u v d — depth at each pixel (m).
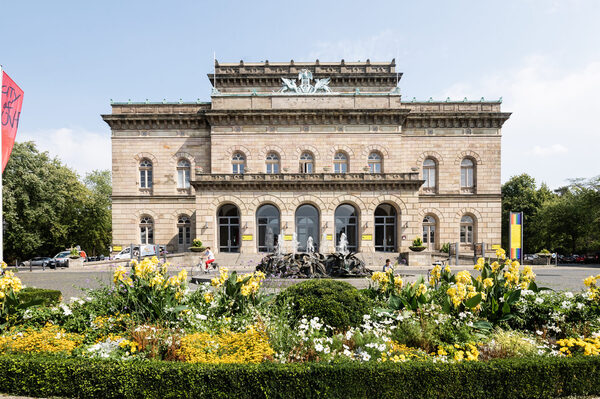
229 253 33.94
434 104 40.88
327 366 6.41
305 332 8.09
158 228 39.22
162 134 39.91
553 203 53.62
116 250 38.97
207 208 34.81
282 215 34.97
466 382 6.45
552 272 27.91
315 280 10.23
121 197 39.31
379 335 8.27
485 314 9.43
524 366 6.59
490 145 40.03
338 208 35.94
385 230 35.84
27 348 7.36
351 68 46.03
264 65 45.75
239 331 8.49
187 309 8.92
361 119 38.66
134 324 8.30
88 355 7.14
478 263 10.81
